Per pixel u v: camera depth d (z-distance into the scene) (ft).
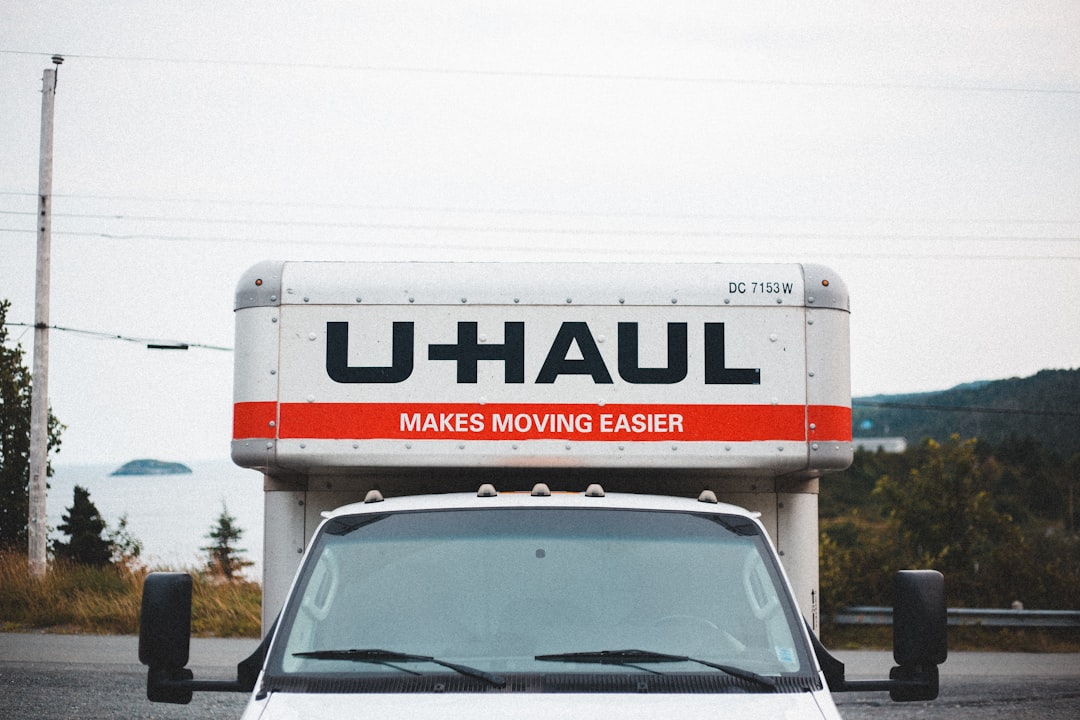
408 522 14.80
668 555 14.44
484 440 17.51
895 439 322.75
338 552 14.57
